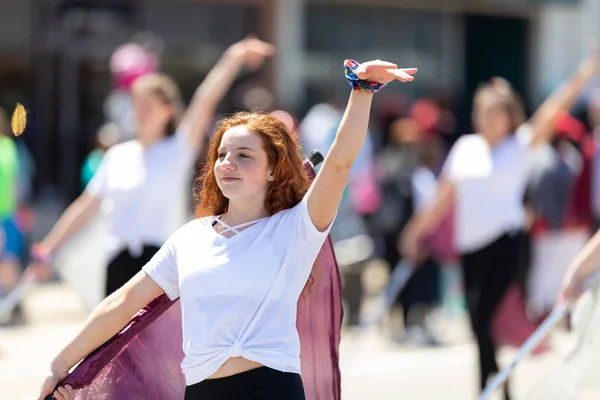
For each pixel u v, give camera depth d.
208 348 8.08
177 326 9.27
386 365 20.53
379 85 8.07
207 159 8.89
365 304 25.27
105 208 14.48
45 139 36.81
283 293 8.13
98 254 16.39
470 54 41.03
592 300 11.36
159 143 13.81
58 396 8.67
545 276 21.45
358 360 20.94
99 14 36.44
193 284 8.18
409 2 39.56
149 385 9.27
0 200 21.98
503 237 15.34
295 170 8.53
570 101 15.66
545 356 18.77
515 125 15.51
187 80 37.19
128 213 13.61
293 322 8.23
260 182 8.39
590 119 23.30
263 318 8.08
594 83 38.34
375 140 31.23
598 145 22.05
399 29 39.78
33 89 36.88
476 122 15.95
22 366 19.22
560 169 21.33
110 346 8.69
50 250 14.07
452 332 23.91
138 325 8.70
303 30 38.09
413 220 22.73
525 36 41.12
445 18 40.47
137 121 13.85
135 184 13.55
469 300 15.61
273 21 37.44
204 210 8.84
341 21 38.72
